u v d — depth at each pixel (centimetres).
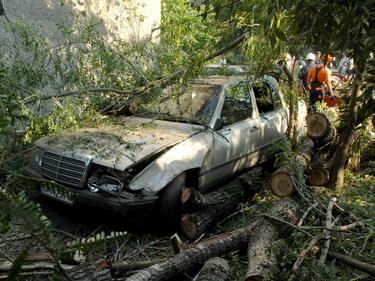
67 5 689
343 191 596
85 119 530
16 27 543
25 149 516
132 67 583
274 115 650
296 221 436
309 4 271
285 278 349
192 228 459
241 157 578
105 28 748
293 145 656
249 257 366
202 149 508
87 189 466
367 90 359
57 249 128
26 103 481
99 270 318
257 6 369
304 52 390
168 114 559
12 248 411
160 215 472
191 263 366
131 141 488
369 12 255
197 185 512
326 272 343
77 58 596
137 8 777
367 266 351
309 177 598
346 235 410
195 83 589
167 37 605
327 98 886
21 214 126
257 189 557
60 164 480
